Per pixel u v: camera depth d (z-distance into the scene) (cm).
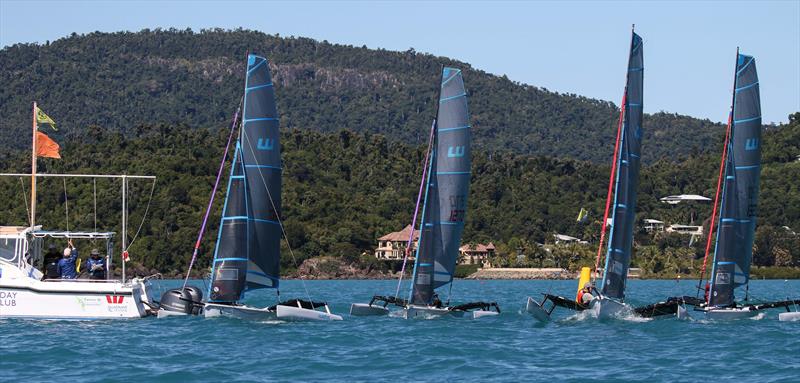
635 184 11969
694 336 10456
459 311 12356
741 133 11756
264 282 11362
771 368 8194
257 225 11294
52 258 10906
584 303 12319
